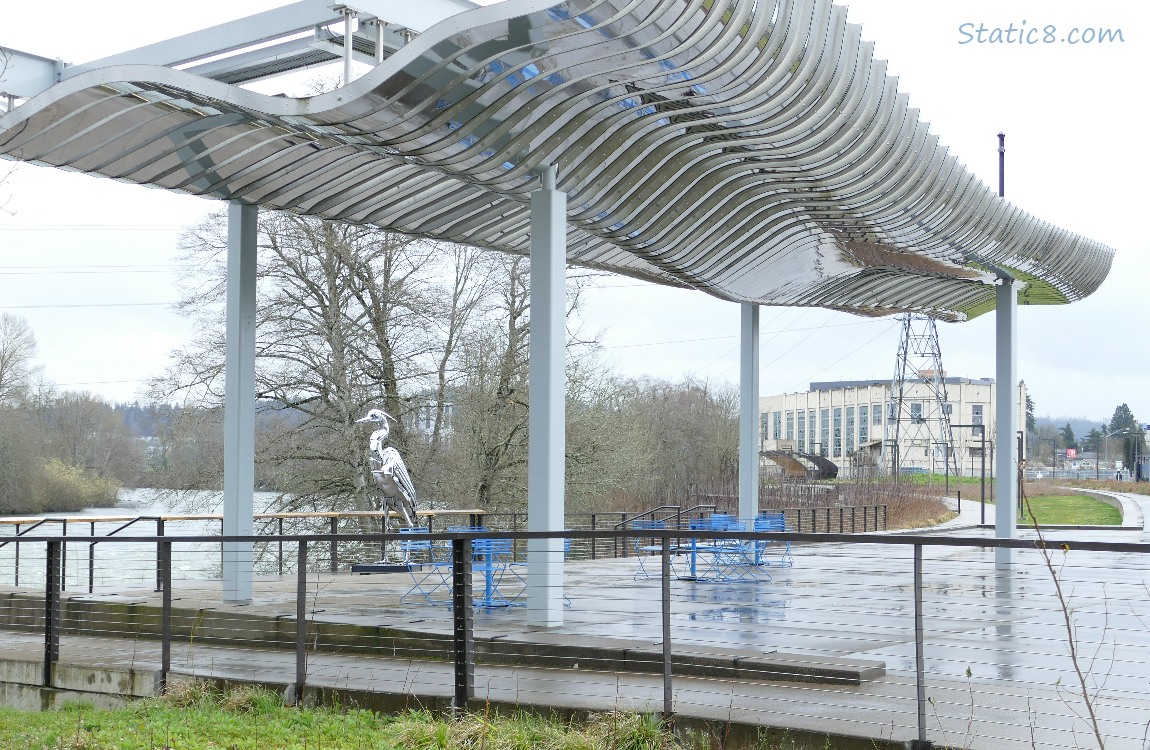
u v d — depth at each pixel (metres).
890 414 74.69
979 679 7.84
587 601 12.30
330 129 9.09
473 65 8.16
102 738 6.91
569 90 8.87
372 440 13.12
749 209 12.88
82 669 8.84
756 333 17.92
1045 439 143.50
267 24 10.74
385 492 13.08
